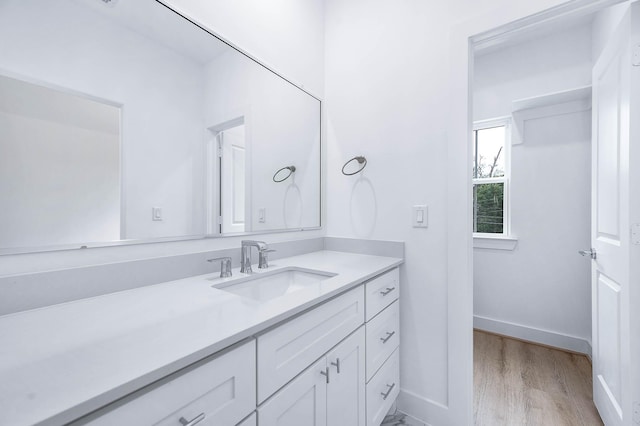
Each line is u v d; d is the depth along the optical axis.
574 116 2.17
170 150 1.04
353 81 1.70
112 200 0.89
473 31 1.29
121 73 0.91
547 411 1.52
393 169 1.54
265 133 1.43
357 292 1.06
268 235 1.45
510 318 2.43
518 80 2.36
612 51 1.29
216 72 1.20
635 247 1.11
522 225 2.38
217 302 0.78
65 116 0.80
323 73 1.82
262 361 0.66
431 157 1.43
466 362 1.30
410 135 1.49
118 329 0.60
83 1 0.84
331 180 1.79
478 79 2.53
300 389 0.78
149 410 0.46
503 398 1.63
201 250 1.15
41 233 0.76
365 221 1.65
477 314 2.59
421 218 1.45
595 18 1.98
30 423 0.33
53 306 0.74
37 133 0.75
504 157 2.53
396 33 1.54
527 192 2.35
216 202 1.21
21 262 0.73
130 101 0.94
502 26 1.22
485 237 2.51
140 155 0.96
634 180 1.11
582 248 2.15
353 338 1.03
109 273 0.86
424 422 1.41
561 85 2.19
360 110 1.67
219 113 1.21
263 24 1.41
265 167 1.43
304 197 1.67
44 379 0.42
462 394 1.31
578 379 1.81
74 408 0.36
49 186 0.77
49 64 0.77
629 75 1.12
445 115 1.39
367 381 1.13
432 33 1.43
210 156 1.18
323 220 1.80
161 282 0.98
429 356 1.42
